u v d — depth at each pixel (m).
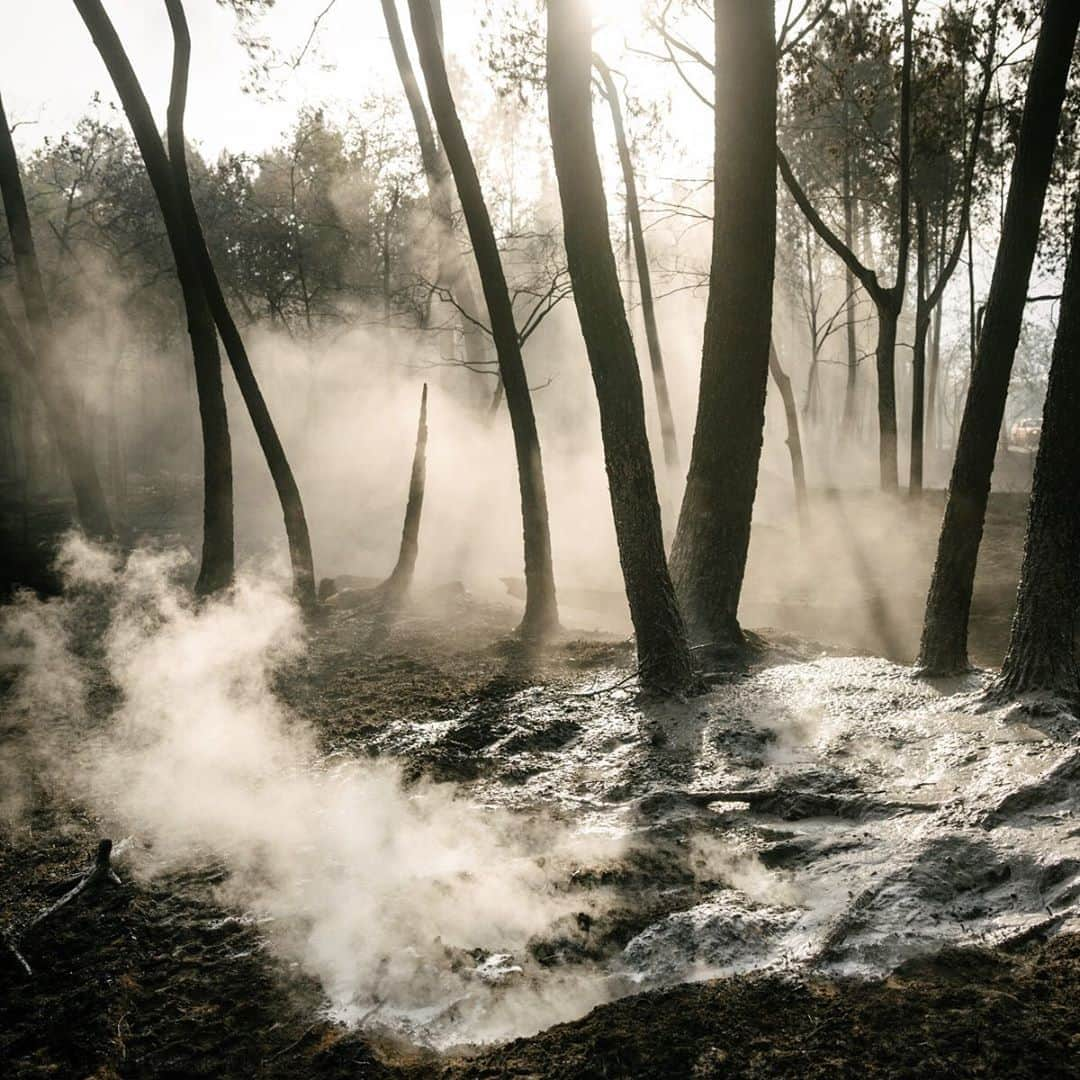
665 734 6.88
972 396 7.15
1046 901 4.28
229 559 13.32
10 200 17.05
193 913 4.89
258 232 30.09
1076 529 6.42
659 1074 3.37
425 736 7.27
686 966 4.12
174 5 12.72
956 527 7.24
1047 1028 3.36
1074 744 5.49
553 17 7.71
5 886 5.29
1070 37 6.60
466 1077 3.51
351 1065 3.70
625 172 18.81
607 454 7.93
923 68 19.80
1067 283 6.41
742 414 9.04
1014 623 6.57
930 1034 3.39
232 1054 3.81
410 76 22.55
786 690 7.41
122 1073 3.74
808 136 29.94
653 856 5.12
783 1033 3.52
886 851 4.79
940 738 6.05
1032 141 6.76
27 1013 4.14
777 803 5.59
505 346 10.98
